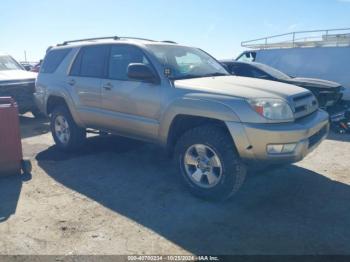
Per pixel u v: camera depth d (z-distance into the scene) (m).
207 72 4.97
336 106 9.36
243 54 12.66
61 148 6.27
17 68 10.09
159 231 3.42
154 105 4.46
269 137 3.60
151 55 4.64
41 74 6.50
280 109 3.75
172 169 5.27
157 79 4.49
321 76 10.71
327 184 4.62
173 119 4.27
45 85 6.28
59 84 5.96
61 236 3.33
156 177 4.93
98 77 5.31
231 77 4.82
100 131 5.87
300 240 3.23
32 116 10.42
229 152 3.83
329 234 3.33
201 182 4.16
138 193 4.36
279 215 3.73
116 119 5.05
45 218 3.70
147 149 6.34
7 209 3.92
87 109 5.51
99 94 5.24
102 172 5.14
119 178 4.89
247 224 3.54
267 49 11.94
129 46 4.98
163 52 4.85
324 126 4.45
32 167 5.39
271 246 3.14
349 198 4.16
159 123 4.45
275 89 4.11
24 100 8.75
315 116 4.32
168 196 4.27
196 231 3.41
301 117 4.07
